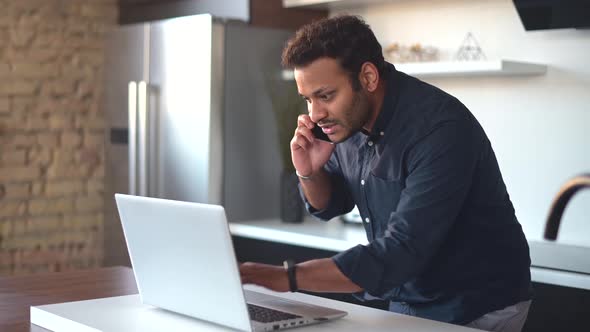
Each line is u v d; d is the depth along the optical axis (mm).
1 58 5184
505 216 2252
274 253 4227
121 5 5527
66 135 5441
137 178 4672
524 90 3826
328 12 4766
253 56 4504
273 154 4641
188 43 4438
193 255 1903
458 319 2232
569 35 3631
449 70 3736
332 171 2479
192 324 1962
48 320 2057
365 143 2268
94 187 5535
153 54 4645
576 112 3627
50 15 5336
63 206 5457
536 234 3811
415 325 1968
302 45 2023
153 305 2113
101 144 5539
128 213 2059
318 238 3854
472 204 2174
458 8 4070
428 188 2004
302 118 2361
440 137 2033
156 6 5363
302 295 2363
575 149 3639
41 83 5336
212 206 1799
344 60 2020
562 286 3203
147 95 4609
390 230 1994
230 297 1854
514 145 3881
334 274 1929
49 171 5395
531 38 3777
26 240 5348
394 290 2324
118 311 2096
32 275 2764
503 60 3531
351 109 2066
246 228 4258
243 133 4496
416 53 4105
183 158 4496
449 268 2225
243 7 4602
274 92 4598
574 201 3652
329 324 1972
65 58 5414
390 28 4398
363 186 2318
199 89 4391
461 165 2016
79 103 5465
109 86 4953
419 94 2125
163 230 1962
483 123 4012
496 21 3910
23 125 5285
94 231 5535
